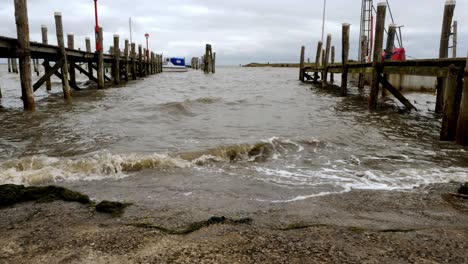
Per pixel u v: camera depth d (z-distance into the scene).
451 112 7.69
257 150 6.91
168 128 8.96
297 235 3.30
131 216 3.86
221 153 6.52
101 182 5.10
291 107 13.48
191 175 5.48
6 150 6.63
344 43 17.06
